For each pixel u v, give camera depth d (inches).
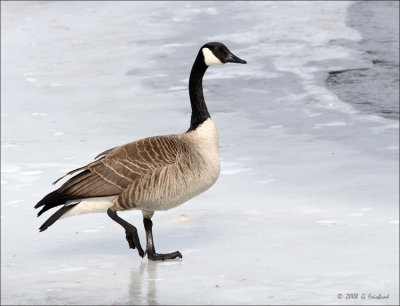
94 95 835.4
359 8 1274.6
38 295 376.5
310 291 370.9
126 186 405.7
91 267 419.5
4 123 736.3
